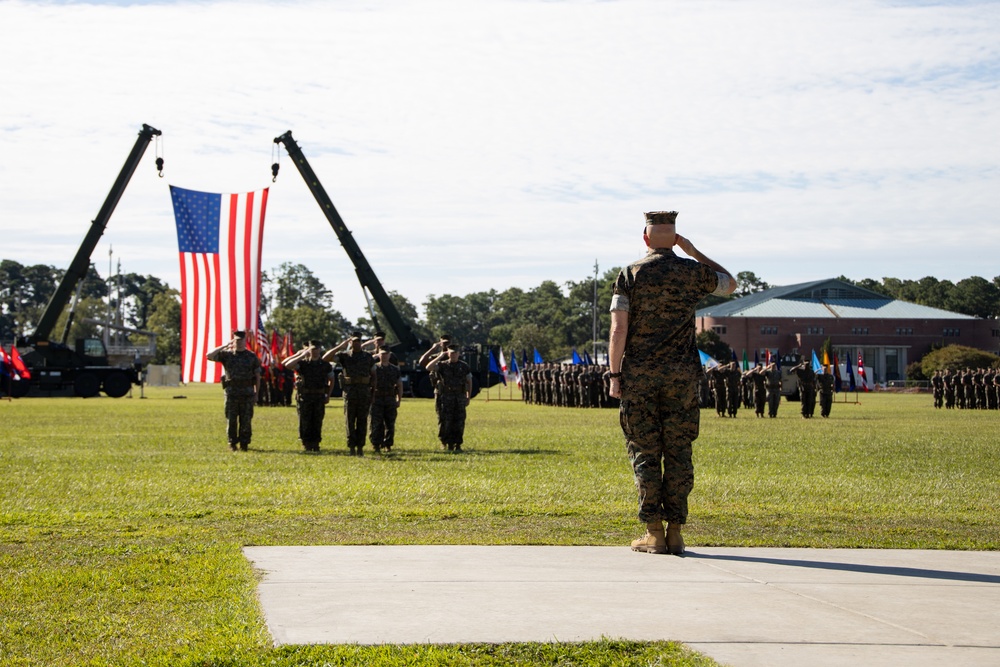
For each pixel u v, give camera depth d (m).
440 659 5.12
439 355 20.61
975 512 11.30
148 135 49.38
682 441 7.94
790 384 61.72
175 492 12.57
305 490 12.80
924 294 180.75
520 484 13.66
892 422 33.88
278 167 45.62
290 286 174.50
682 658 5.12
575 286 173.25
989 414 41.66
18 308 189.25
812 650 5.24
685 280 7.89
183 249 38.31
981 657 5.13
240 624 5.75
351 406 19.19
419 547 8.20
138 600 6.58
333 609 6.02
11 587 6.94
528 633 5.54
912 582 6.82
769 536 9.33
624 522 10.12
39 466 16.08
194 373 38.75
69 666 5.30
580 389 47.00
